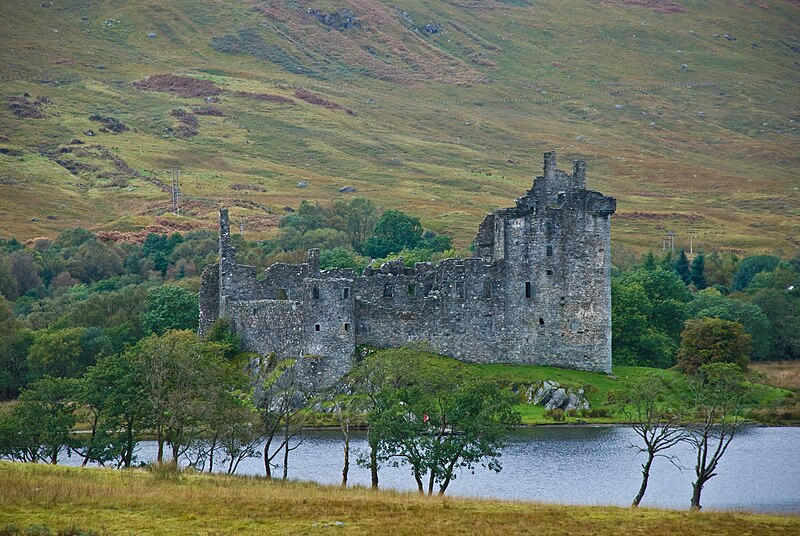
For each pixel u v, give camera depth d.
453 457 145.00
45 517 111.44
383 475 166.62
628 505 143.00
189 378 160.75
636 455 179.38
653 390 167.12
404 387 153.75
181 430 159.50
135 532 107.94
